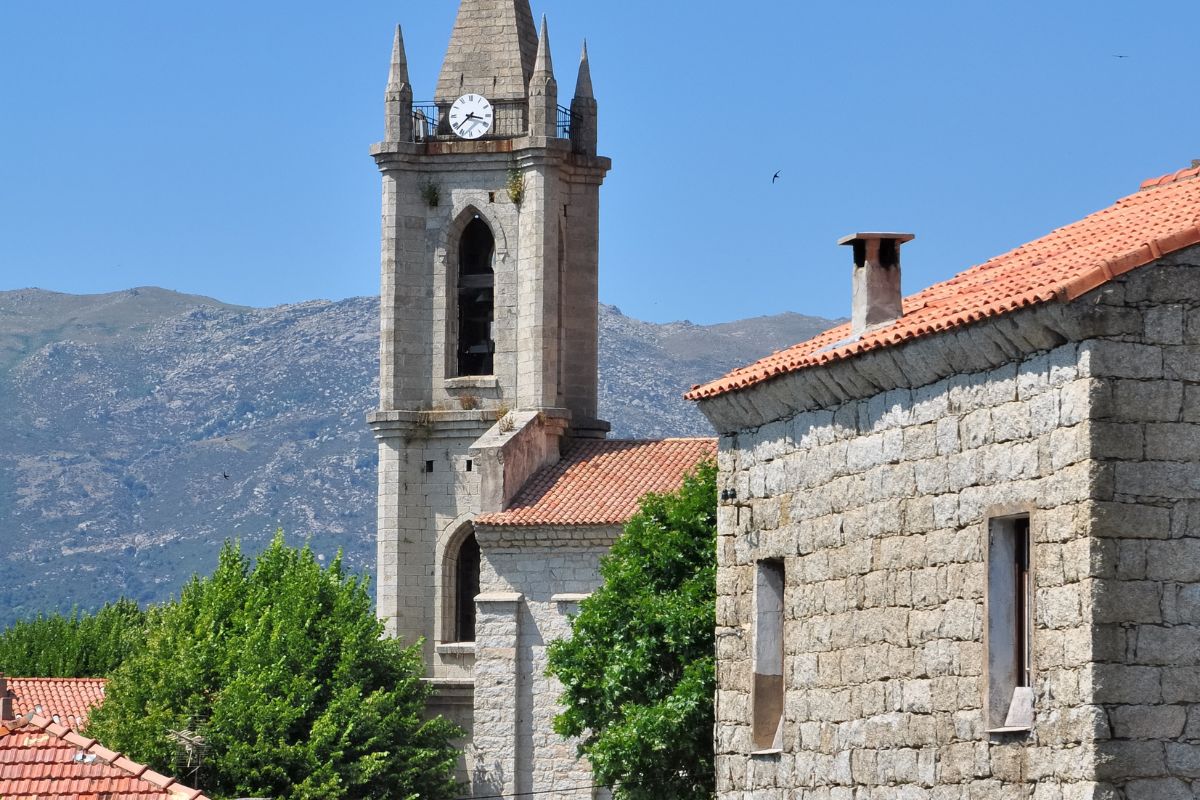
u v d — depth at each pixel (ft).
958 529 195.11
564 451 500.74
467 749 485.15
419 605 508.53
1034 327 182.19
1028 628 187.52
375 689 477.77
